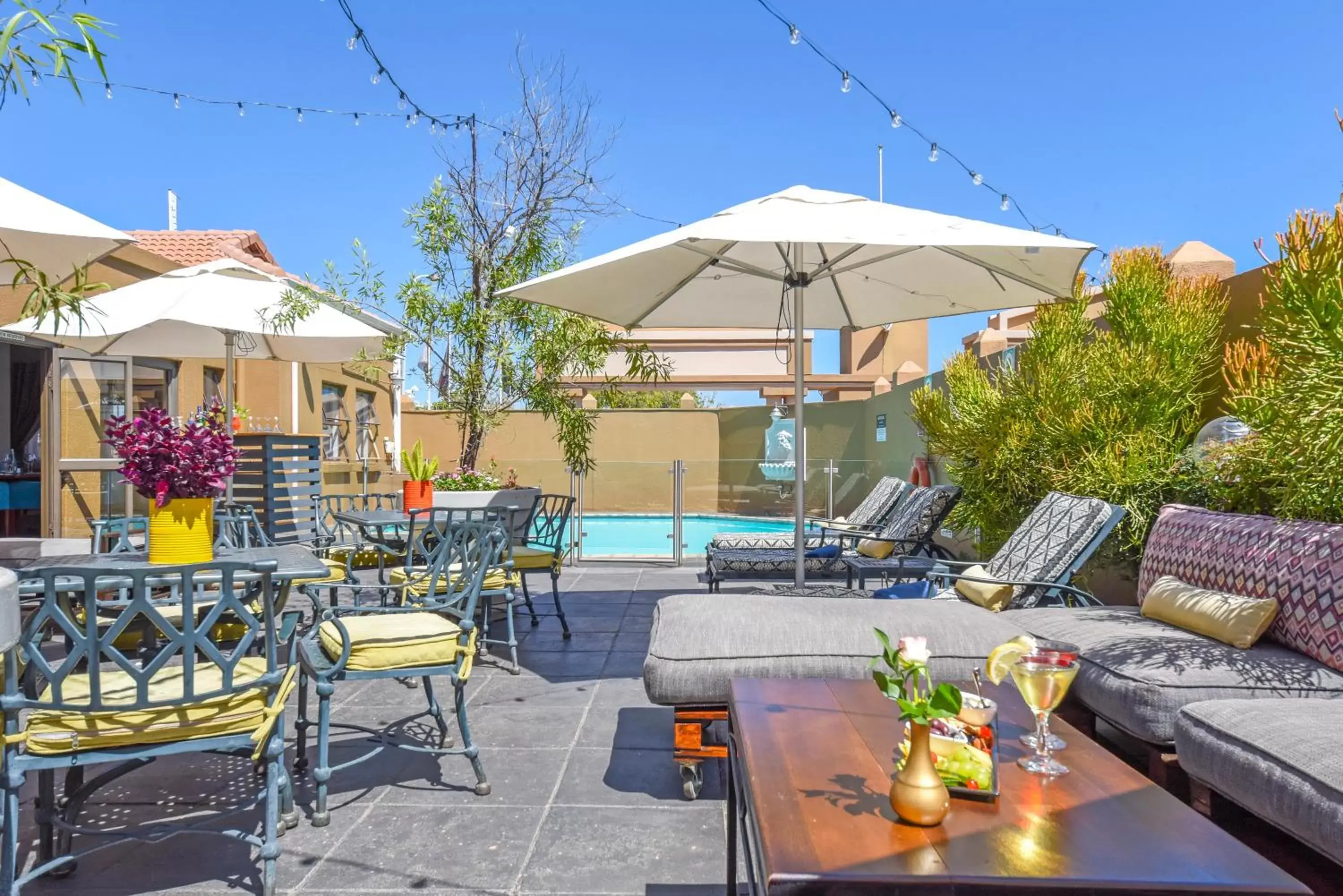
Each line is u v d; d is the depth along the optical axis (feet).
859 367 51.70
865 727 6.28
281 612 9.14
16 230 10.21
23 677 6.86
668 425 48.70
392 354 22.49
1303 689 7.91
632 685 13.26
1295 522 9.34
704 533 27.78
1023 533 13.69
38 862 7.56
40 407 24.04
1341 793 5.67
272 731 7.07
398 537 15.35
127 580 6.69
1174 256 16.37
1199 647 8.75
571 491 27.81
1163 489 13.46
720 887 7.13
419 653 8.91
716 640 9.20
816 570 17.84
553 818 8.47
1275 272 11.11
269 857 6.94
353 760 8.59
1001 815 4.84
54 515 23.22
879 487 23.17
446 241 22.74
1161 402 14.21
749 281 16.33
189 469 8.71
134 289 16.25
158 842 7.95
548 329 22.88
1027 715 6.82
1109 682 8.46
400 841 7.97
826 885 4.09
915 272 15.42
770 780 5.30
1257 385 10.78
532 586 23.08
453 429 49.73
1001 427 16.63
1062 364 15.83
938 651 9.20
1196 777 7.29
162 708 6.75
